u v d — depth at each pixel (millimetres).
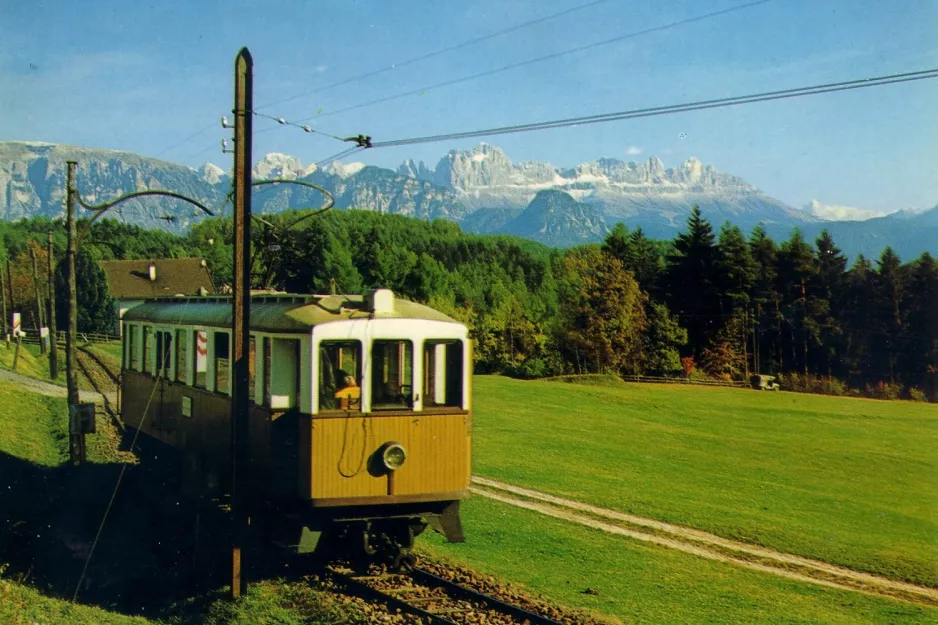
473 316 93375
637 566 18281
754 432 50062
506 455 33594
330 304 14242
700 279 96688
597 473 31531
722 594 16609
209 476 16578
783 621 14969
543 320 99500
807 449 44781
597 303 89688
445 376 14414
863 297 100812
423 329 14125
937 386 92125
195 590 14203
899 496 34250
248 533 14727
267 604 13031
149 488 20844
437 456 14148
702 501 28266
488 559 17250
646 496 27781
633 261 106500
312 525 13477
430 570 14945
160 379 20203
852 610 16672
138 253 143500
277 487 13859
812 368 97938
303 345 13516
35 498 19828
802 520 27000
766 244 104188
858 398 76750
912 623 16047
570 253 147500
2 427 27672
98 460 25125
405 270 116875
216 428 16406
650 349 90750
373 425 13695
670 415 54125
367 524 14102
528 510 23594
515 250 182250
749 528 24328
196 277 99125
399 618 12000
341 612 12273
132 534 17469
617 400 58344
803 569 20469
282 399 13898
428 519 14336
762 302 99062
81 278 91875
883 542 24750
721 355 93750
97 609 12984
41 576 14508
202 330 17406
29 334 86875
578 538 20500
